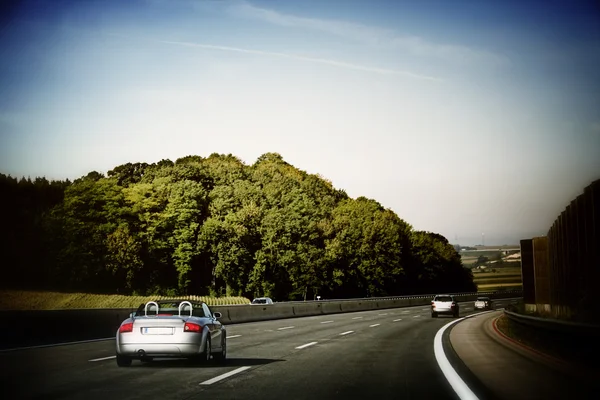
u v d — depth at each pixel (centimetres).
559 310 2662
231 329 2886
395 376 1186
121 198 8706
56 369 1258
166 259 8981
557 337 1493
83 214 8469
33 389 987
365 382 1100
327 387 1034
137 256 8425
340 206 10875
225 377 1162
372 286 10650
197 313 1463
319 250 9494
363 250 10444
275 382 1096
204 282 9606
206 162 11925
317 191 11444
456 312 4303
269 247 9069
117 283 8688
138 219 8869
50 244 8450
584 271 2062
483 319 3991
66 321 2002
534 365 1329
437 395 955
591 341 1174
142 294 8694
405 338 2262
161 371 1255
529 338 1945
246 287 9100
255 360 1495
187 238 8912
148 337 1301
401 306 7969
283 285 9469
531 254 4566
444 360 1488
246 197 9619
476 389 1016
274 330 2800
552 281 2991
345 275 10362
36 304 7438
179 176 9756
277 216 9225
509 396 905
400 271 10956
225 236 8900
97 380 1104
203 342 1319
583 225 2075
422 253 12875
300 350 1770
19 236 8738
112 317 2298
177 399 902
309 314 5094
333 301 5769
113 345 1814
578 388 986
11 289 8131
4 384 1039
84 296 7969
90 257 8219
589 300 1966
